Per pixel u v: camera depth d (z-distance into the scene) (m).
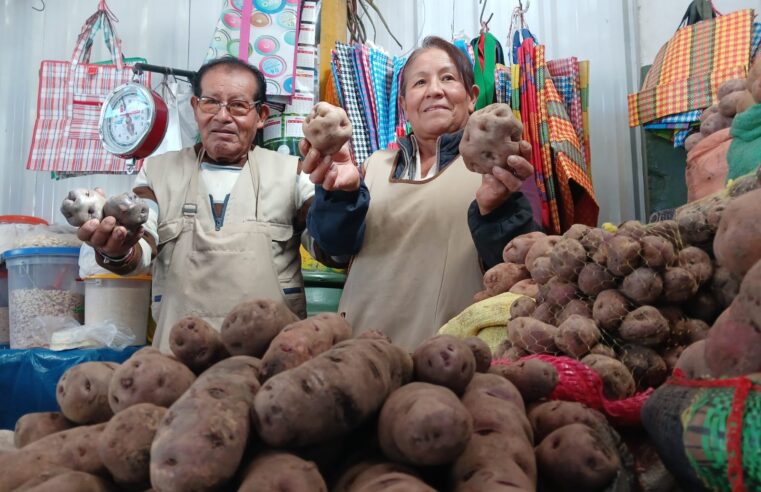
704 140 1.82
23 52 4.02
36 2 4.01
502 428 0.81
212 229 2.40
